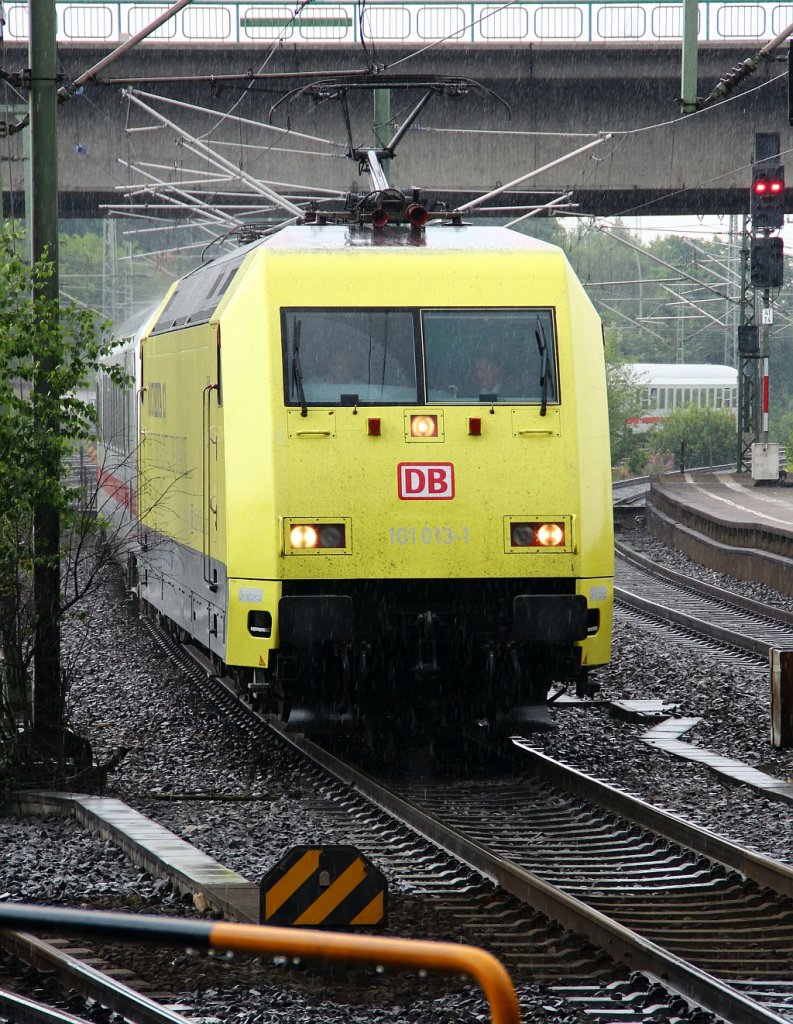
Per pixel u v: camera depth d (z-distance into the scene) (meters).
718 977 29.45
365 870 28.64
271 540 46.59
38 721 49.50
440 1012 26.48
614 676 70.81
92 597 92.81
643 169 140.38
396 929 31.92
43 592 49.62
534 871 37.78
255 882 35.25
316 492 46.78
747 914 33.94
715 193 146.00
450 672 50.81
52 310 49.44
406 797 46.66
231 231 71.00
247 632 47.22
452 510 47.19
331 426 47.19
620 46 133.88
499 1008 14.96
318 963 29.12
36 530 49.44
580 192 141.12
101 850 39.47
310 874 28.45
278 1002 27.11
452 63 135.25
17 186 128.75
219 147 140.00
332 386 47.56
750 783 47.66
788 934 32.44
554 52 134.38
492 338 48.53
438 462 47.34
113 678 69.56
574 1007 27.08
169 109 138.88
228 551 47.38
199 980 28.64
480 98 138.50
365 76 66.06
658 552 137.00
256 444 47.16
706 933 32.47
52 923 16.62
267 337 47.59
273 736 55.53
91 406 50.19
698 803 45.59
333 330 47.97
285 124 139.75
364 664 47.84
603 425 48.97
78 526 50.31
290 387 47.38
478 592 48.53
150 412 69.19
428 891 35.72
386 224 52.03
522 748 51.09
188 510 57.28
